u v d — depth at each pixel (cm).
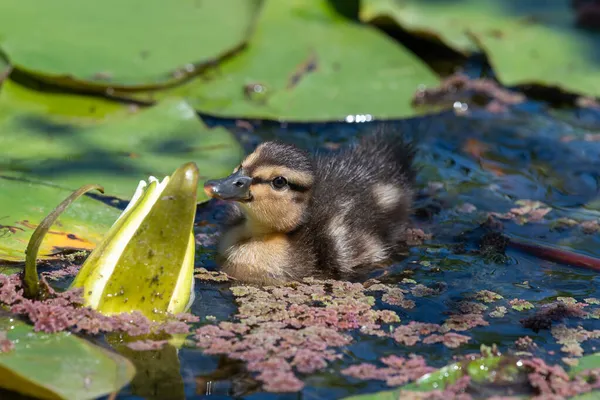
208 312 966
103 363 841
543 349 910
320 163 1238
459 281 1076
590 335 945
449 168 1374
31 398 812
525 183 1341
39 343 861
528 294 1044
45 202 1127
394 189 1230
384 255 1146
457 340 920
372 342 916
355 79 1534
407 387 820
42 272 1008
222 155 1295
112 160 1255
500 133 1481
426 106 1507
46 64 1420
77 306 916
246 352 881
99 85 1414
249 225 1152
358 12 1719
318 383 838
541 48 1659
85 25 1530
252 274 1091
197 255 1127
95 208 1128
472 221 1234
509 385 829
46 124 1345
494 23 1734
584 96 1614
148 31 1543
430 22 1722
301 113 1428
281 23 1648
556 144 1455
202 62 1485
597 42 1688
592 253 1149
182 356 873
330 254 1122
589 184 1342
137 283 923
